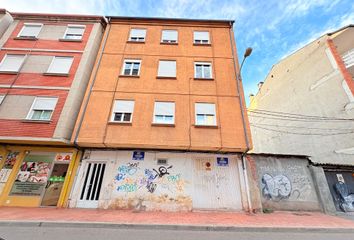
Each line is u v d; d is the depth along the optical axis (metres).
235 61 11.32
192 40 12.22
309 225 6.31
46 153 9.38
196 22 12.95
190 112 9.77
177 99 10.11
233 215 7.62
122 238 4.93
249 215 7.71
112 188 8.70
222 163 9.35
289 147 15.53
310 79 14.61
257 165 9.57
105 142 8.77
